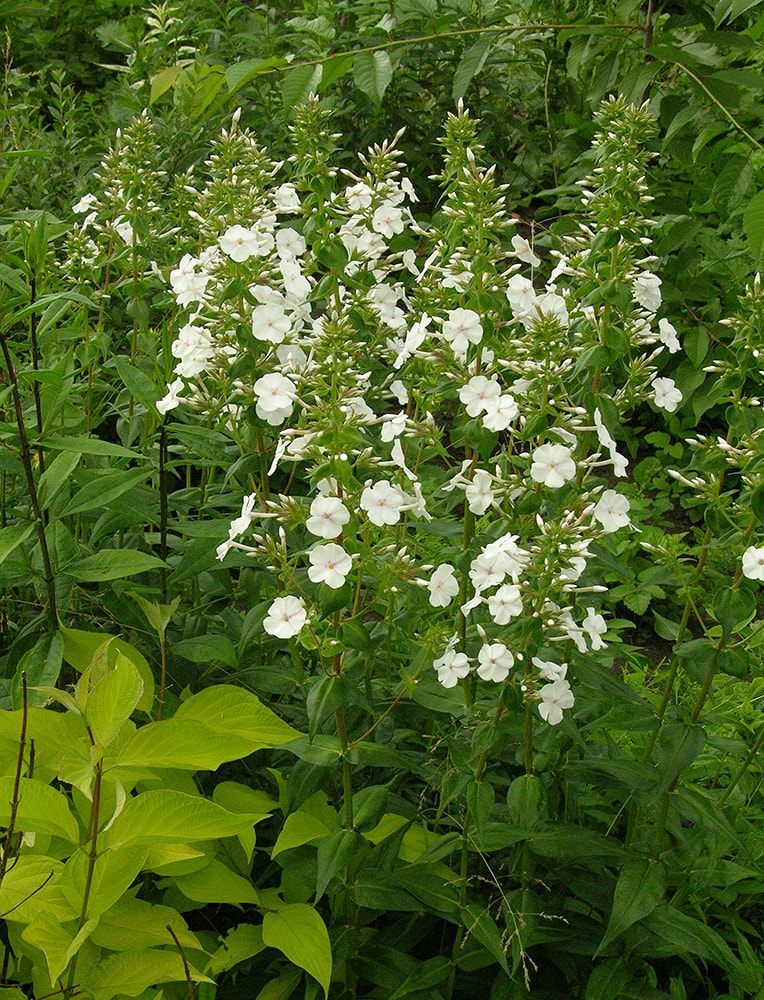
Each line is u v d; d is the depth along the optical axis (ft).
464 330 3.07
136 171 3.87
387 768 3.61
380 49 4.77
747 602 2.95
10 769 2.87
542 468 2.89
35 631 3.37
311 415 2.92
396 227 3.48
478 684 3.22
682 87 6.26
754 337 3.00
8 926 2.90
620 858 3.22
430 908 3.27
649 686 4.51
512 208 7.82
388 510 2.89
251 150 3.48
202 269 3.39
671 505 5.93
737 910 3.62
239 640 3.67
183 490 3.87
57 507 3.43
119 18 9.61
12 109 5.67
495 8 7.31
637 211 3.30
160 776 3.15
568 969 3.38
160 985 3.00
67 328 4.01
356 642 2.94
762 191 3.07
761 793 3.90
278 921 3.08
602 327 3.10
